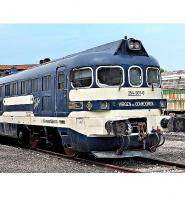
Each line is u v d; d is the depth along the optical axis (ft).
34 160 43.06
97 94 38.70
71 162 41.52
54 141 48.80
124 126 37.24
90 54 40.01
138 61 40.32
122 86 39.19
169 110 116.47
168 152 49.47
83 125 39.27
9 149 54.44
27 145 58.75
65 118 42.29
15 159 43.96
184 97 112.68
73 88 40.78
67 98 41.83
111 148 39.45
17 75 59.31
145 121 40.14
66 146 43.37
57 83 44.39
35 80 51.26
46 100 47.52
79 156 44.98
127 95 39.29
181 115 104.68
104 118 37.93
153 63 41.37
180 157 45.01
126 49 40.34
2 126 65.67
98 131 38.17
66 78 42.27
